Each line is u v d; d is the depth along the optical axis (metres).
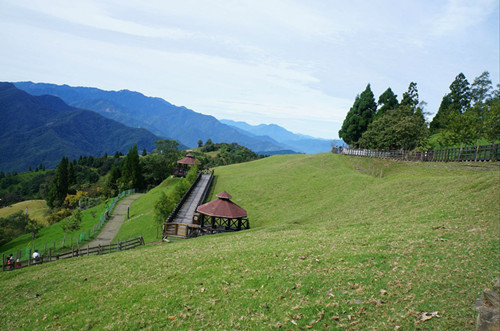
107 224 56.91
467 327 8.40
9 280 20.83
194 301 13.03
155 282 15.69
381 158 57.25
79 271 20.05
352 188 44.00
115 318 12.58
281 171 65.50
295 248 18.11
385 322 9.62
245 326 10.79
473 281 10.95
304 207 40.88
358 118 90.50
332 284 12.73
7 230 68.62
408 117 66.12
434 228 18.23
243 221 40.38
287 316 10.94
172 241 32.53
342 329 9.72
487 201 21.00
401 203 28.14
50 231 63.78
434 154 44.12
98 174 160.88
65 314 13.69
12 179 171.50
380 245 16.62
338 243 18.27
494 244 13.98
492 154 31.17
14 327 13.20
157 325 11.62
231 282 14.30
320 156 75.12
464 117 59.34
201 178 68.25
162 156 109.12
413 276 12.24
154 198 68.31
